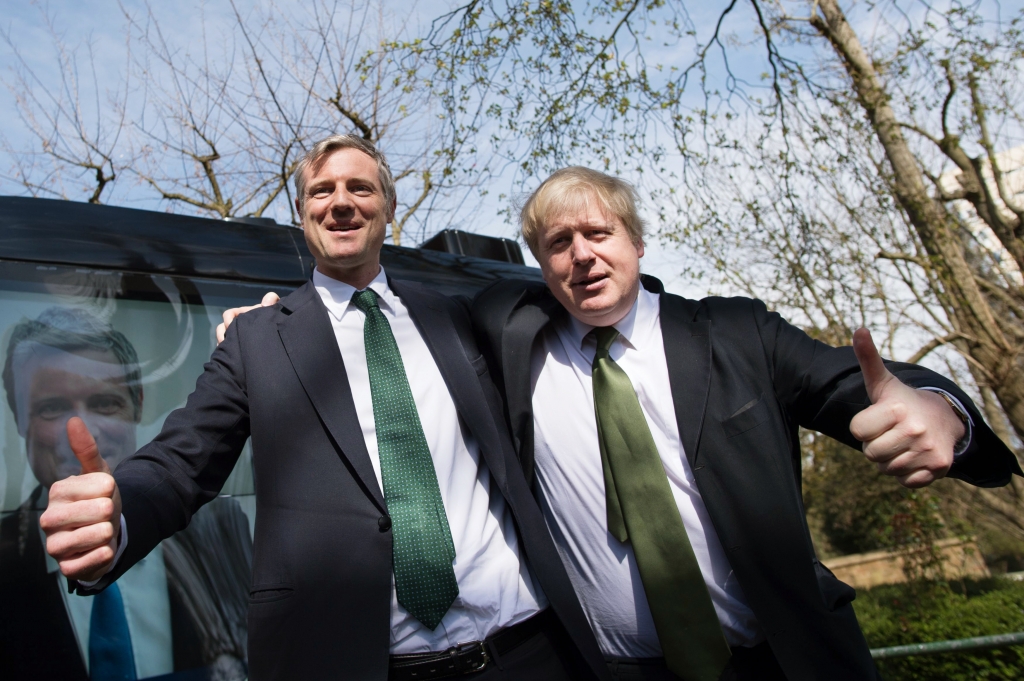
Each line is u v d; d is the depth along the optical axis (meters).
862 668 1.55
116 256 2.06
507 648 1.56
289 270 2.40
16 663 1.59
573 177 1.78
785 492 1.56
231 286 2.24
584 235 1.73
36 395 1.82
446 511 1.61
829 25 8.10
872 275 7.82
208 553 1.92
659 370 1.74
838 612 1.58
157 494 1.37
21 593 1.65
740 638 1.65
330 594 1.45
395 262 2.74
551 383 1.79
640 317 1.80
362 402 1.67
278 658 1.42
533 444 1.77
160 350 2.05
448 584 1.52
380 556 1.49
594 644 1.59
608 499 1.67
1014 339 8.45
